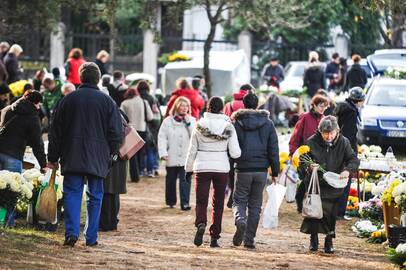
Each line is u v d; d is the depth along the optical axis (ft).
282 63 218.18
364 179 89.76
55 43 213.05
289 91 158.71
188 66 158.61
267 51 217.77
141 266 59.06
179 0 145.59
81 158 63.98
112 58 216.13
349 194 89.15
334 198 67.87
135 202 97.14
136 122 112.27
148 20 149.69
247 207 70.69
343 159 67.92
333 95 148.36
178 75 159.02
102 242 69.10
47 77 120.37
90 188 65.36
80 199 64.80
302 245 72.54
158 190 106.42
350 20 217.15
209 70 150.51
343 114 86.07
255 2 142.51
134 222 83.56
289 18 145.07
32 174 73.00
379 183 84.79
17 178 69.82
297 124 87.30
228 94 159.84
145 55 212.84
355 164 67.62
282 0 143.23
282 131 140.97
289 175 93.09
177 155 92.68
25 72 214.48
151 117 113.09
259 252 67.92
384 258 67.15
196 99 111.96
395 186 71.77
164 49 223.51
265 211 71.51
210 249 68.44
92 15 153.89
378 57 147.23
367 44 218.18
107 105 64.85
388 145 123.95
